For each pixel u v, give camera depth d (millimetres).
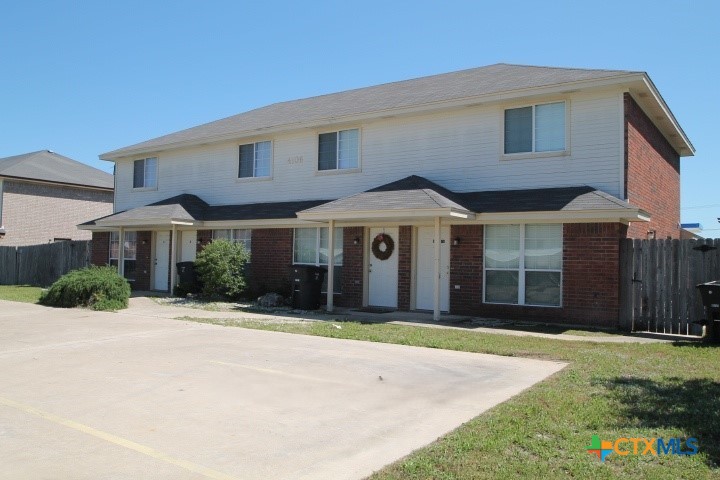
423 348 9789
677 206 19562
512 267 13961
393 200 14141
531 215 12898
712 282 10945
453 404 6254
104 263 23719
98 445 4965
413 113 15891
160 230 21984
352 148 17438
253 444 5012
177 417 5777
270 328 11984
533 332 11930
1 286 25641
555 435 5180
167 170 22406
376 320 13672
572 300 13047
